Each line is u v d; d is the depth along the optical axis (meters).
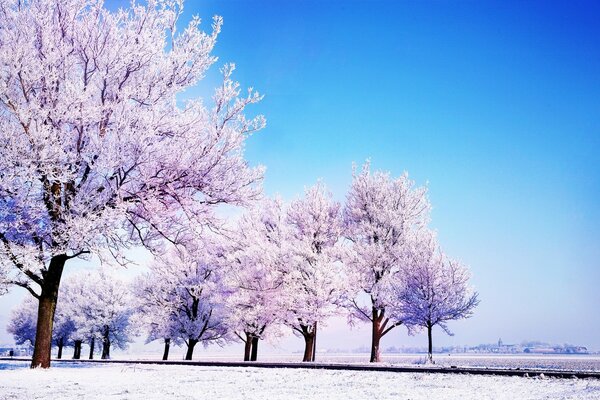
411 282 25.81
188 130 13.23
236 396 6.39
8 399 6.23
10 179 9.92
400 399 5.94
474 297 25.72
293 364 15.38
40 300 12.30
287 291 24.42
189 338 29.81
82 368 13.33
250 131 13.92
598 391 6.79
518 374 10.33
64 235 10.76
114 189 11.80
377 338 24.92
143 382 8.88
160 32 13.25
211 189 13.54
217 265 28.91
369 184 27.16
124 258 12.40
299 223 27.30
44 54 11.54
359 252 25.62
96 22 12.39
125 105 11.70
